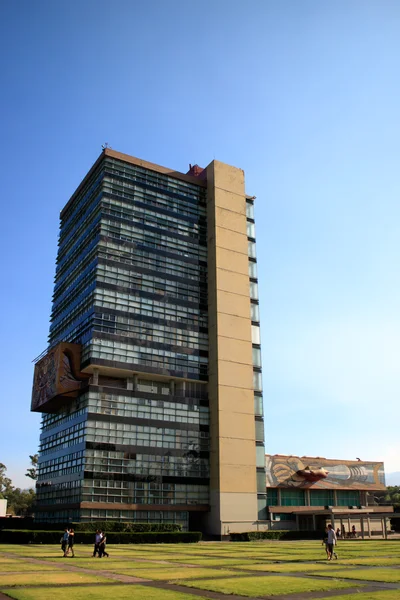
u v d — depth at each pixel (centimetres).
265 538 7250
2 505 11025
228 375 8350
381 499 12600
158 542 6156
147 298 8294
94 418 7212
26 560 3406
